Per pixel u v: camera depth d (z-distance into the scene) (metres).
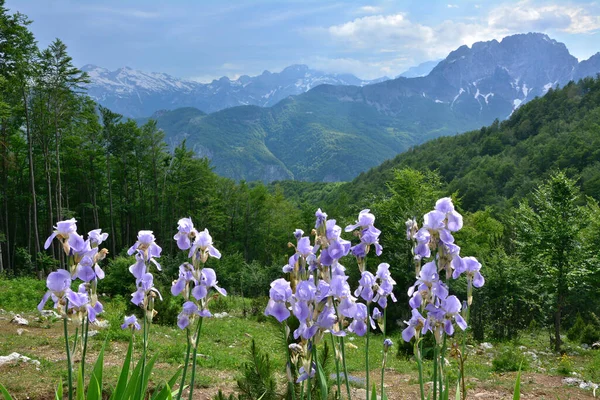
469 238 34.03
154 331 12.91
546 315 24.62
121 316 13.52
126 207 47.25
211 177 50.25
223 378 8.94
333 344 2.29
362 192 87.81
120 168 45.06
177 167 47.25
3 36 25.61
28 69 28.08
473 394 8.63
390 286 2.55
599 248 21.28
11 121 34.12
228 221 54.94
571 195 20.80
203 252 2.38
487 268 22.42
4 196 37.38
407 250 24.80
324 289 2.08
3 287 19.11
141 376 2.42
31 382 7.20
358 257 2.52
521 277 21.59
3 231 41.25
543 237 20.64
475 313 21.59
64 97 31.81
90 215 47.53
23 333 10.98
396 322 21.12
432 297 2.33
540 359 15.98
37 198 40.88
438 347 2.28
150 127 45.59
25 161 40.06
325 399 2.14
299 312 2.04
